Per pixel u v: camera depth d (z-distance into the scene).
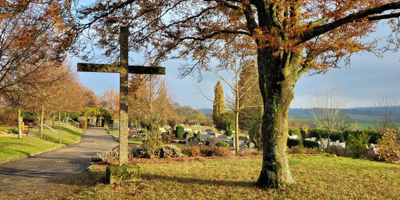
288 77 6.98
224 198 6.35
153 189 7.07
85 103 65.50
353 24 7.42
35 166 12.23
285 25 6.72
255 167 10.66
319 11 7.05
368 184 7.88
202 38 9.60
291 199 6.27
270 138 7.09
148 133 14.81
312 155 15.68
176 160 13.45
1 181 8.60
